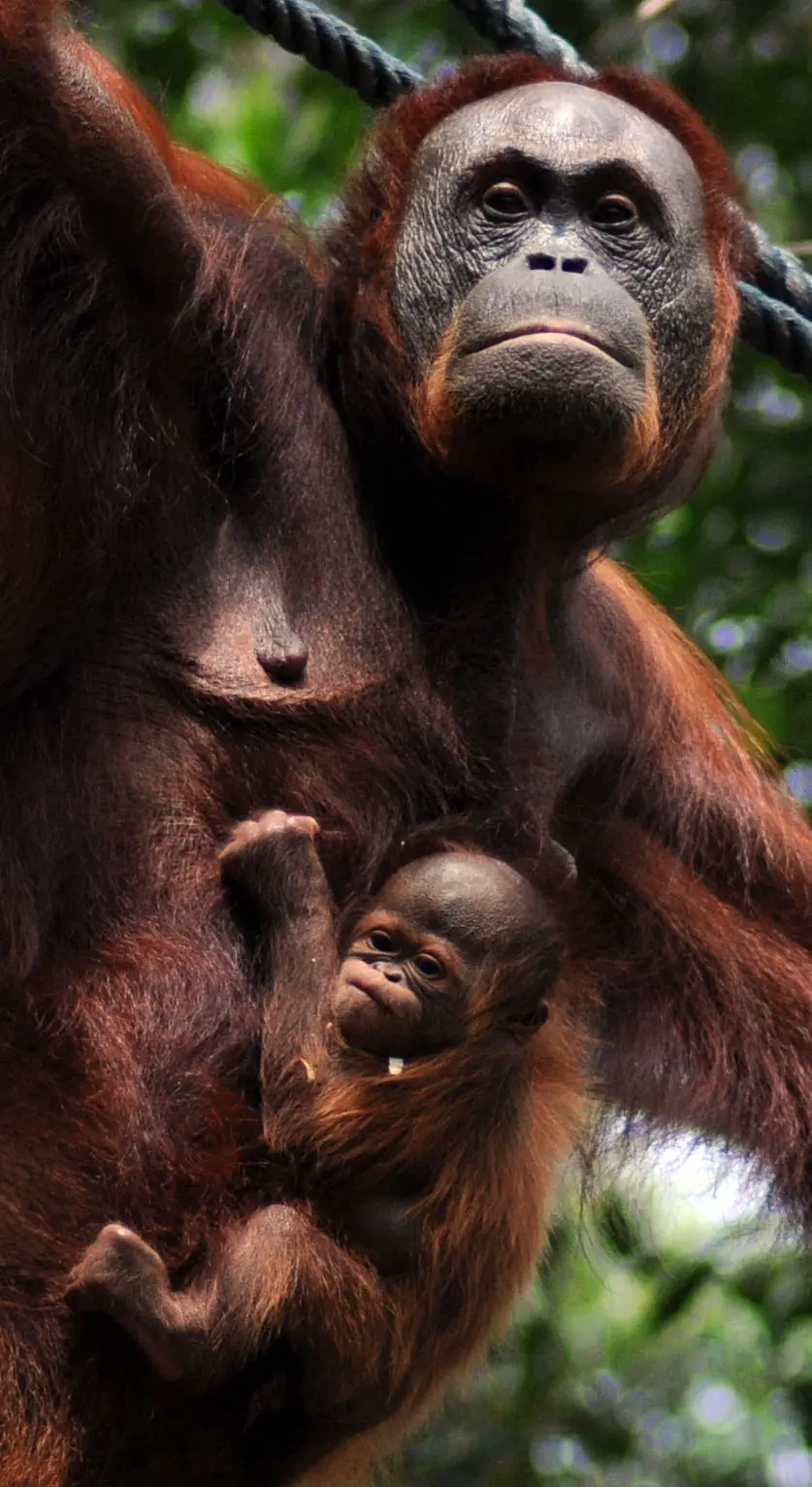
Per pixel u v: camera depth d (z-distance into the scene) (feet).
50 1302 21.95
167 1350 21.22
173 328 24.04
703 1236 49.73
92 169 22.81
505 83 27.58
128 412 24.03
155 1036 23.03
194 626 24.73
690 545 52.19
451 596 25.77
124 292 23.82
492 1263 23.71
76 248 23.56
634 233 25.91
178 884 23.70
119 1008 23.06
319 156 52.65
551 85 26.78
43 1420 21.79
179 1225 22.53
